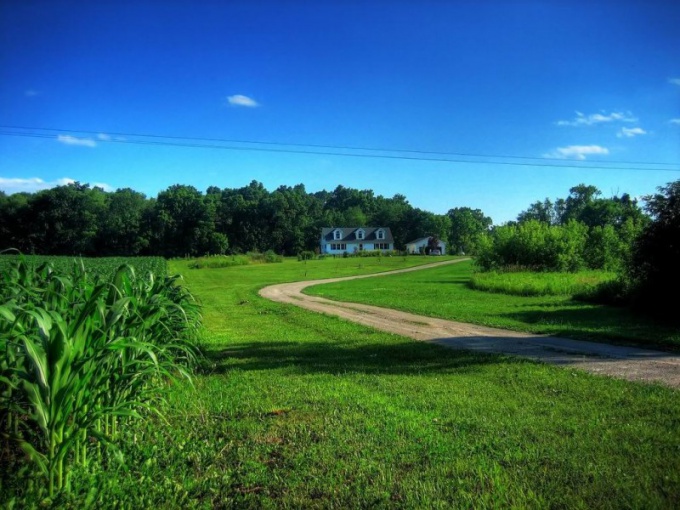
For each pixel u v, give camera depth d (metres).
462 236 110.25
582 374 7.00
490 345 9.72
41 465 3.10
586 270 32.03
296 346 9.70
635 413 5.14
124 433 4.39
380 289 25.70
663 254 13.84
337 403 5.59
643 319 13.19
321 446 4.28
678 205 13.74
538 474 3.68
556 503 3.25
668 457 3.96
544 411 5.23
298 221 102.69
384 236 100.81
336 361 8.18
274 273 43.81
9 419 3.69
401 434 4.56
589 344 9.80
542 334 11.18
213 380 6.79
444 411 5.26
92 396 3.65
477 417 5.04
